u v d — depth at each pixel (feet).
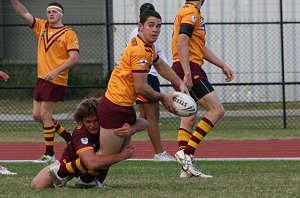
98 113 88.02
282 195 86.07
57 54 130.82
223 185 95.30
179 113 90.48
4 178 104.53
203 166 121.80
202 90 106.63
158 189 91.50
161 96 89.81
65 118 217.15
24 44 307.17
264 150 154.71
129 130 87.61
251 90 240.94
